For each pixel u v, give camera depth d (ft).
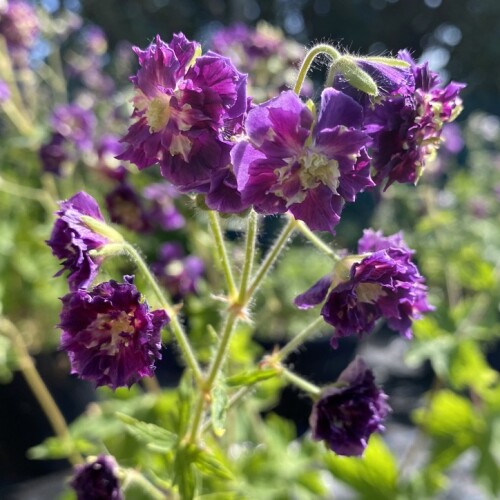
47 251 1.07
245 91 0.35
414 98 0.37
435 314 0.82
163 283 0.83
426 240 1.09
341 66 0.35
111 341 0.36
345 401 0.43
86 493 0.46
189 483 0.44
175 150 0.35
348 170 0.33
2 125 1.27
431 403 0.88
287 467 0.70
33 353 1.01
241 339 0.72
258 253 0.80
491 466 0.81
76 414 1.03
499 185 1.36
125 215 0.78
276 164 0.33
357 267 0.38
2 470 1.02
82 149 0.91
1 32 0.97
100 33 1.37
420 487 0.79
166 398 0.71
